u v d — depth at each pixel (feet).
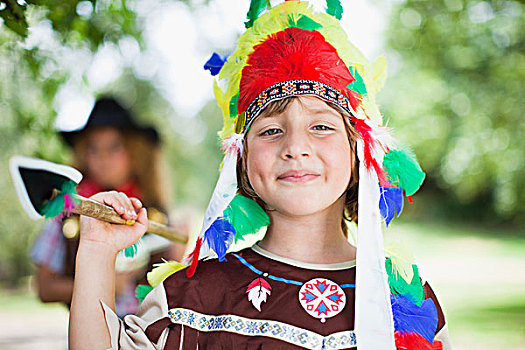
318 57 5.47
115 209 5.30
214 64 6.15
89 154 10.14
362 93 5.71
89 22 9.87
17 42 9.68
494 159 37.52
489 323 23.40
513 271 36.11
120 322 5.08
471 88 33.88
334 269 5.49
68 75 11.56
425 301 5.64
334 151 5.29
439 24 27.14
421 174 5.82
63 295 9.94
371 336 5.05
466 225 67.26
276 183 5.26
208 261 5.74
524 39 29.32
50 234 9.91
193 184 67.15
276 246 5.62
